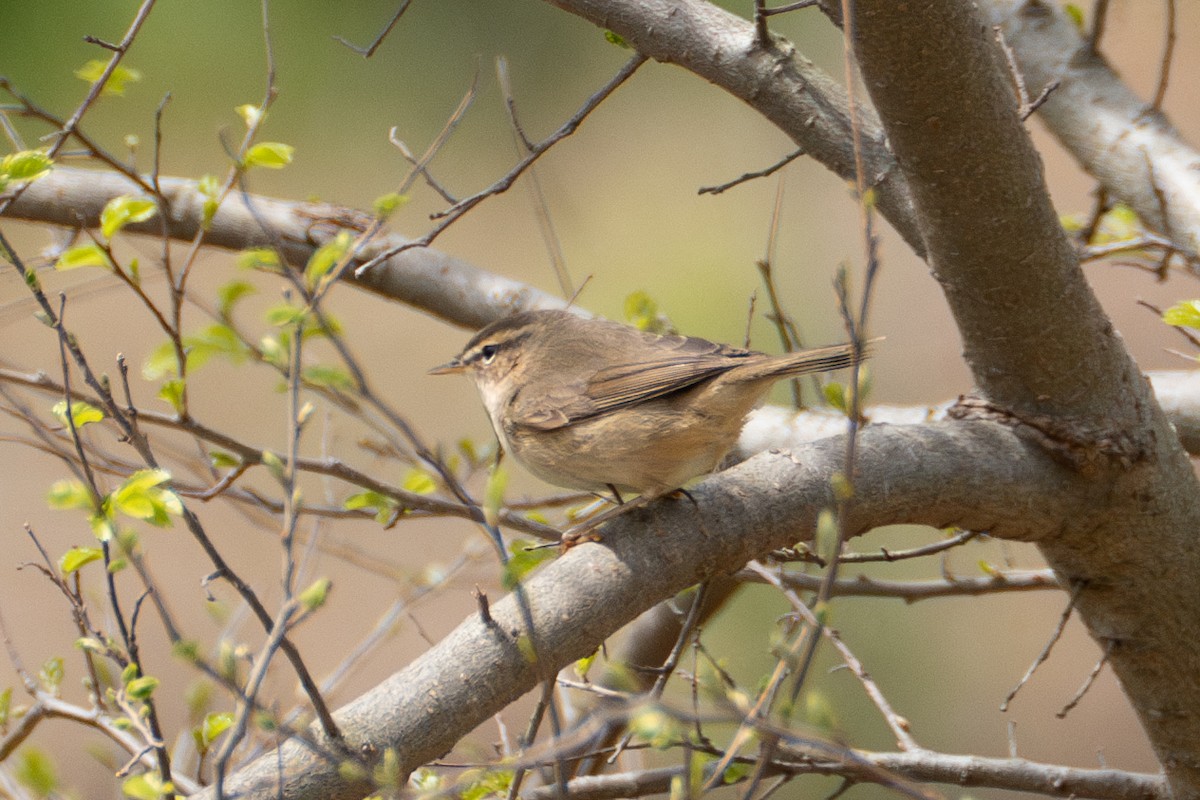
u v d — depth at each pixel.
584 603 6.59
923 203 7.55
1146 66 22.42
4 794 7.52
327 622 17.53
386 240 11.27
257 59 23.16
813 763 8.24
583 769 9.74
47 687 8.65
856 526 7.55
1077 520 8.04
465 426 20.42
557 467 9.02
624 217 22.33
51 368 19.80
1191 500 8.25
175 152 21.92
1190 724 8.71
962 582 9.77
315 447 13.70
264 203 11.03
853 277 20.42
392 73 23.77
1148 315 19.62
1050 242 7.51
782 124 8.76
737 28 8.66
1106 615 8.60
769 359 8.54
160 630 16.77
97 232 10.84
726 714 5.12
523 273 21.53
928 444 7.79
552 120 23.59
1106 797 8.95
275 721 5.49
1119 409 7.96
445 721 6.03
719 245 21.78
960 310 7.96
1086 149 10.91
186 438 14.23
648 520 7.14
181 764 8.78
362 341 21.66
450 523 17.89
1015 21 11.53
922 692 17.59
